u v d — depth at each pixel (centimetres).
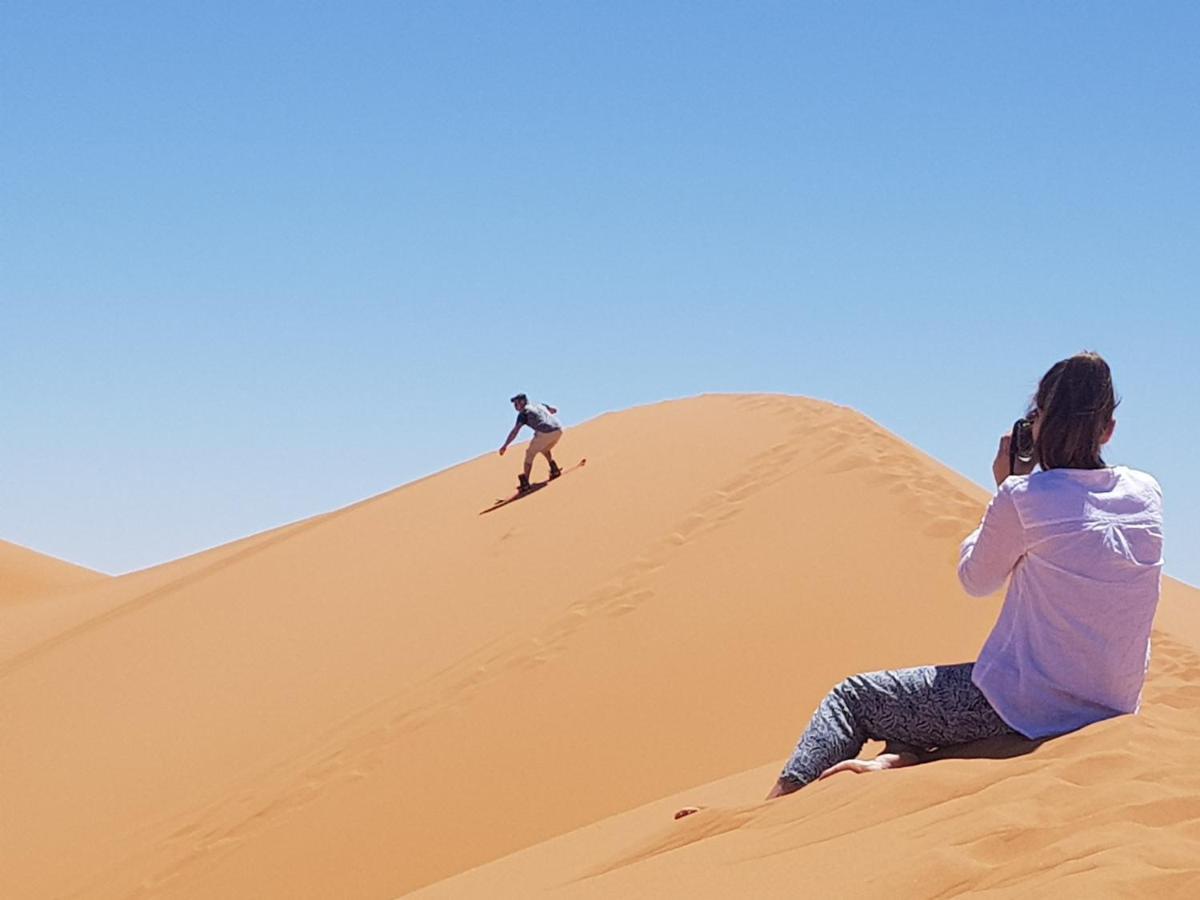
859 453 1477
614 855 472
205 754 1412
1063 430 415
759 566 1251
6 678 2183
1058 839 324
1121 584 406
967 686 430
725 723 977
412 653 1441
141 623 2191
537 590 1462
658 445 2011
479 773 1024
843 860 356
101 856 1227
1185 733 404
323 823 1047
